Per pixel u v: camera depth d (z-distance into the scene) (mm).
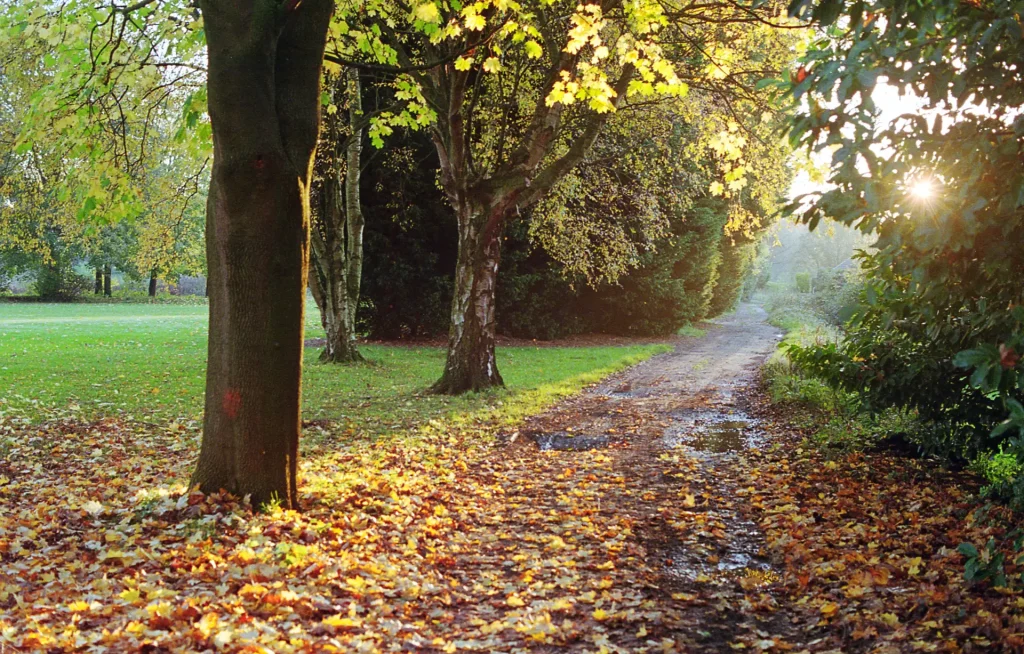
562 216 18844
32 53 10836
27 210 14773
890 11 3340
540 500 7703
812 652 4148
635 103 14914
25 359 18500
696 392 15734
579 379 17094
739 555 6094
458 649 4145
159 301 56031
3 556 5098
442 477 8336
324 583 4859
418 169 24844
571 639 4359
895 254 4043
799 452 9367
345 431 10812
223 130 5953
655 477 8648
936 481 7605
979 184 3488
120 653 3568
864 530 6227
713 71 11406
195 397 13750
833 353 8172
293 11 6176
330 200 18844
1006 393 3502
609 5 12078
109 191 8344
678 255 30469
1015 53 3244
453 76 13234
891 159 3373
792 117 3572
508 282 27250
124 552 5188
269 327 6312
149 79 8609
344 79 17484
